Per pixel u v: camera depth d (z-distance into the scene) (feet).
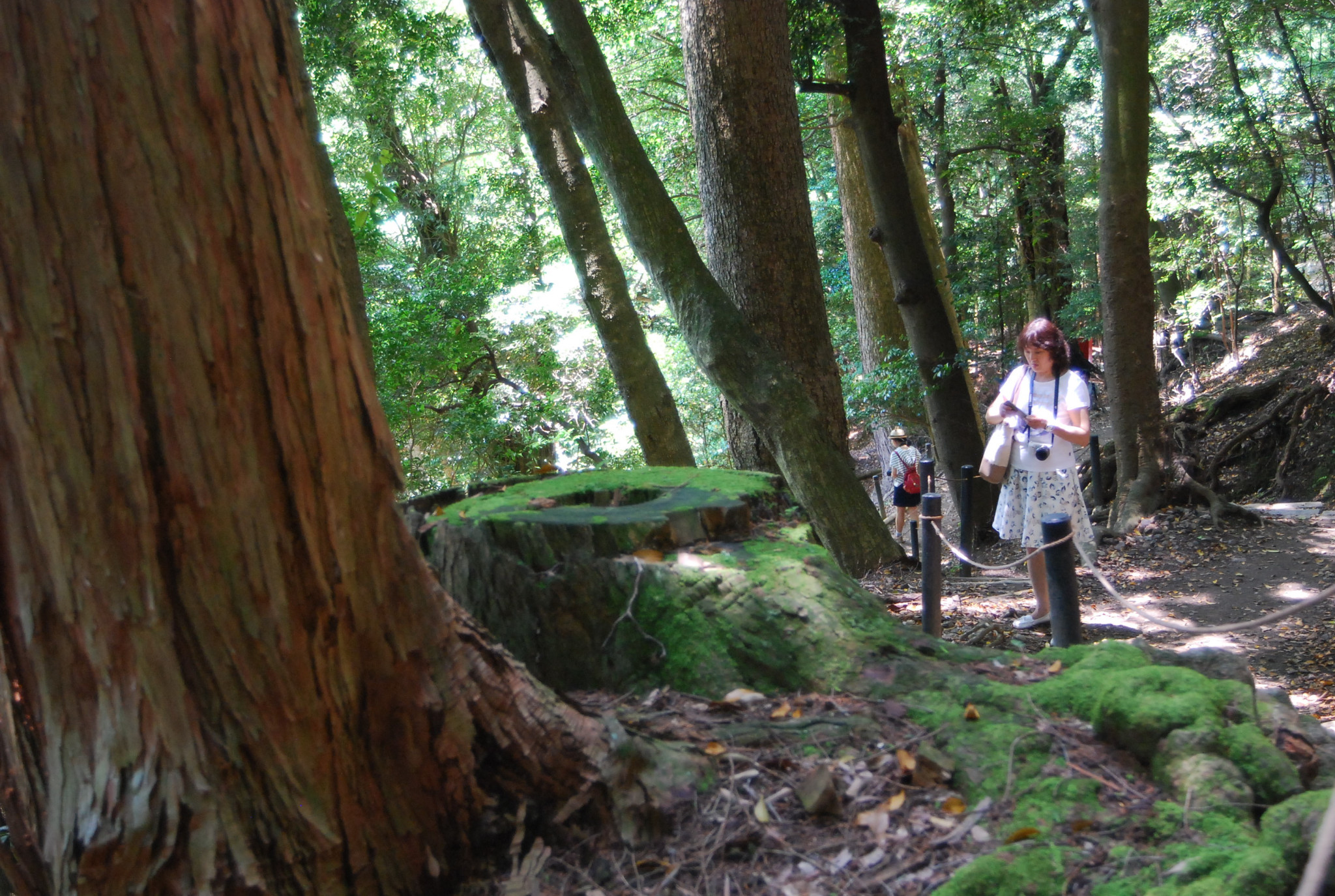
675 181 61.62
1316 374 44.62
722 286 29.17
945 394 39.29
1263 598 23.52
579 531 9.73
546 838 7.55
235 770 6.13
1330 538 27.81
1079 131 65.72
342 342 6.41
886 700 8.66
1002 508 18.25
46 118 5.33
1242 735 7.28
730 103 27.99
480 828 7.47
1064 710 8.22
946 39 51.57
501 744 7.42
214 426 5.78
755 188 28.14
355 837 6.69
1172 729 7.43
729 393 26.35
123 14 5.33
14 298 5.51
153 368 5.60
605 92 26.45
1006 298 63.82
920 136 61.82
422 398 58.03
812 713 8.62
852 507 25.31
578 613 9.64
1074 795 7.20
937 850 6.99
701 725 8.57
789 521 11.28
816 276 29.14
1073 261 62.64
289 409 6.06
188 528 5.82
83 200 5.40
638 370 26.48
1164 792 7.19
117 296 5.50
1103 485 41.22
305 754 6.36
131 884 5.98
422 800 7.11
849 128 52.85
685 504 10.48
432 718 7.07
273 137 5.95
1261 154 50.37
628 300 26.55
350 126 60.54
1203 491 32.07
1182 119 55.47
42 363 5.57
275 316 5.95
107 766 6.00
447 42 46.88
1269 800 6.97
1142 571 27.27
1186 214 69.31
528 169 69.92
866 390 45.65
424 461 60.49
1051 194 61.52
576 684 9.62
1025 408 17.62
